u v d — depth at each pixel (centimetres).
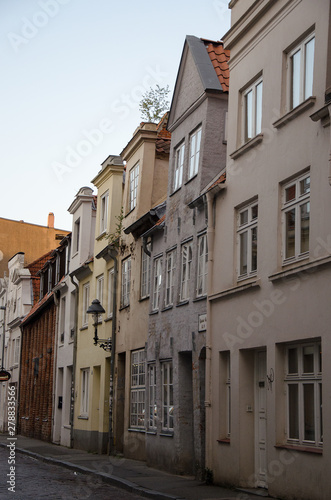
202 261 1770
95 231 2917
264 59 1495
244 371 1488
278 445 1295
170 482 1593
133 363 2288
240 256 1560
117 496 1393
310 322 1220
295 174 1325
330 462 1125
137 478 1673
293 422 1292
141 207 2300
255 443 1461
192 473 1802
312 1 1308
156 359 2017
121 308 2428
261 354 1471
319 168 1230
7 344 5144
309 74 1332
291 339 1280
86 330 2886
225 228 1622
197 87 1895
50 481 1633
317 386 1225
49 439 3394
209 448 1609
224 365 1600
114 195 2681
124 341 2372
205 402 1638
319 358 1230
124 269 2450
